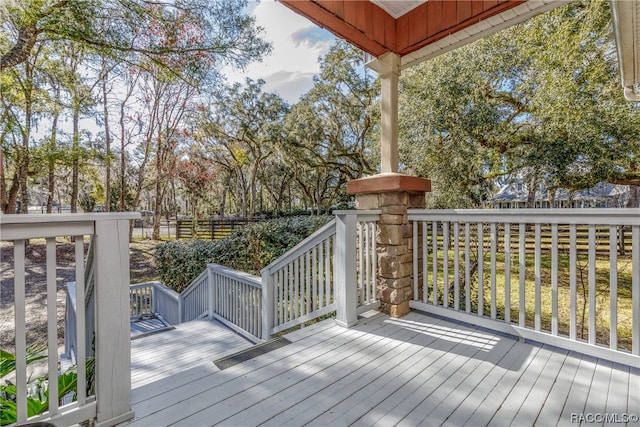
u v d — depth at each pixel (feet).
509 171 17.65
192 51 22.52
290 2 7.39
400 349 7.08
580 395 5.24
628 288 17.04
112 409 4.65
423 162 18.13
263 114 58.03
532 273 19.90
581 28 14.01
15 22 18.16
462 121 16.76
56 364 4.34
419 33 9.18
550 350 6.82
